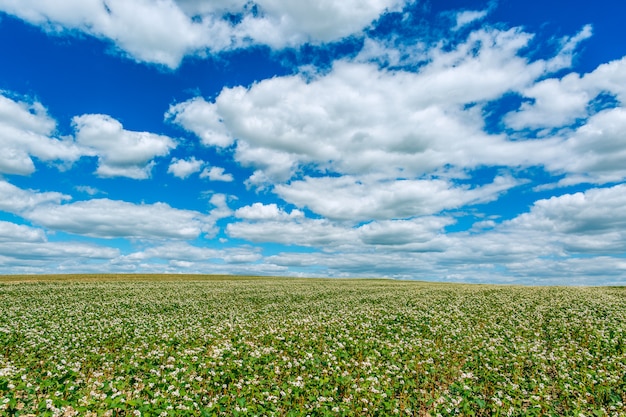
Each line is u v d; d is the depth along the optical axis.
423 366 15.45
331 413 10.47
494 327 23.17
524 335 21.30
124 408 9.91
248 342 19.48
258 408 10.66
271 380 13.07
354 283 70.88
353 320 25.66
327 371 14.52
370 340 19.45
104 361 15.55
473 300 36.69
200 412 10.16
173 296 42.88
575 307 30.86
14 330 20.61
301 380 13.10
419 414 11.72
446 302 35.34
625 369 14.77
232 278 87.00
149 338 19.62
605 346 17.98
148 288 51.41
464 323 24.97
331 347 18.30
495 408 11.20
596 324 23.22
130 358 15.57
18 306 31.52
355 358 16.98
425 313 28.75
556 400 12.25
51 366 14.19
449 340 20.22
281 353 17.55
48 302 35.00
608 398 12.27
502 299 37.09
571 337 20.84
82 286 51.31
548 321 25.45
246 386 12.66
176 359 15.29
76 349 17.27
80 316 27.34
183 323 25.19
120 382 11.73
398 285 64.50
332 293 47.12
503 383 13.32
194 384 12.23
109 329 22.28
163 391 11.57
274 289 52.94
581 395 12.22
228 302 38.06
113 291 46.31
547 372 15.20
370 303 36.25
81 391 11.62
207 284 61.12
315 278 97.00
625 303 33.16
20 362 14.98
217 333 21.39
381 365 15.32
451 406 11.13
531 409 10.79
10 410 9.87
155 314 29.73
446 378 14.65
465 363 15.98
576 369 14.90
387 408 11.18
